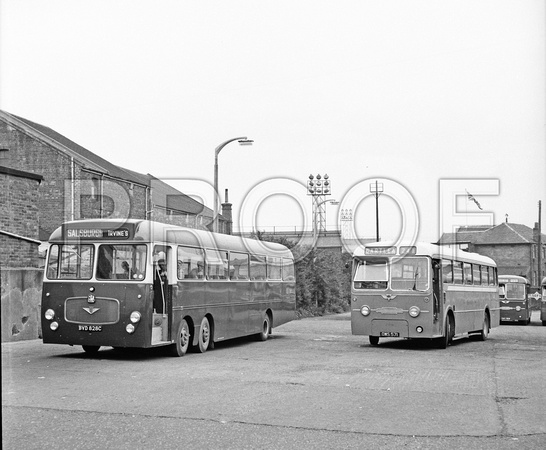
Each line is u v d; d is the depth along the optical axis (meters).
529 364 15.87
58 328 15.92
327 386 11.81
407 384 12.20
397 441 7.73
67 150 40.72
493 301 27.16
